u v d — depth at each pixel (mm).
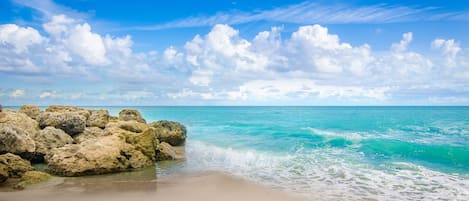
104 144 18047
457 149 21859
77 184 14812
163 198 12969
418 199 12750
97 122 27172
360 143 26359
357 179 15977
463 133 32375
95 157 16953
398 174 16734
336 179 16094
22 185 14312
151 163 19688
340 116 71562
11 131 17766
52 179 15570
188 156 23219
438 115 70812
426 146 23062
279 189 14438
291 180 16047
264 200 12898
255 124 50531
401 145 24016
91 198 12766
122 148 18547
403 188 14266
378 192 13773
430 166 18344
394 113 86062
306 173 17500
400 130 36781
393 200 12703
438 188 14141
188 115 86875
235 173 17688
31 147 18453
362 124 46625
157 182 15547
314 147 25906
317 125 46281
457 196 13016
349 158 21188
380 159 20609
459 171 16984
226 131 40062
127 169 18109
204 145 28750
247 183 15453
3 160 15297
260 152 24500
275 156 22672
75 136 22938
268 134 35219
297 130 38719
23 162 16109
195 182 15617
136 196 13203
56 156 16797
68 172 16109
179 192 13867
